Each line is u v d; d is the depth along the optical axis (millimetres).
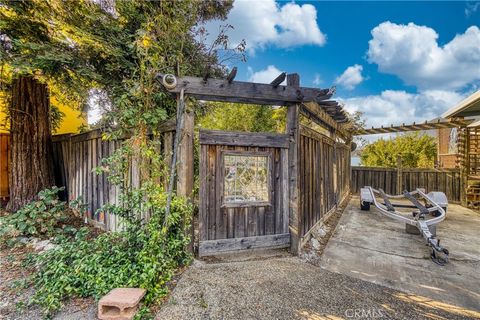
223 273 2771
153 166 3006
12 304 2180
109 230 3980
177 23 3875
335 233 4586
